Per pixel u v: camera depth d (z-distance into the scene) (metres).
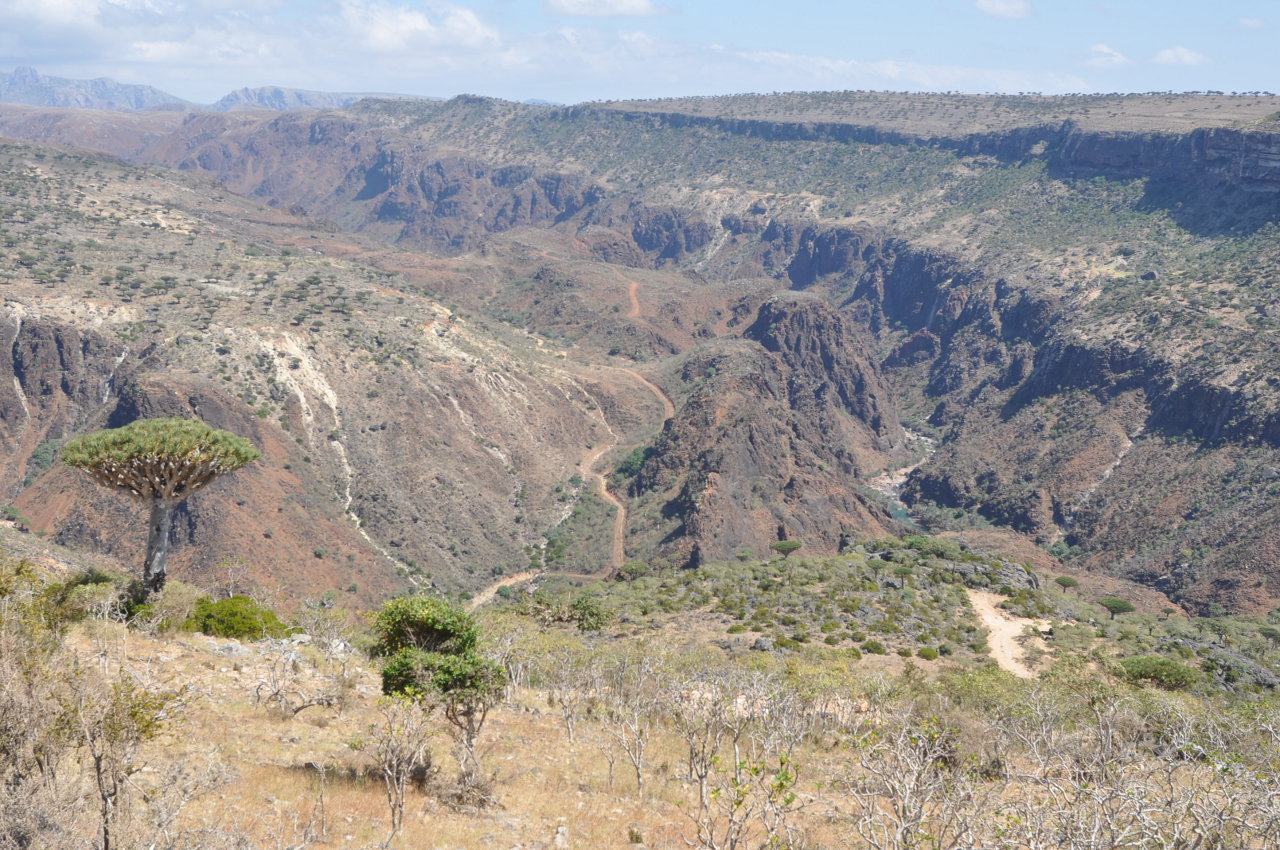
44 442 140.00
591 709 34.22
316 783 19.77
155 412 122.06
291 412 132.25
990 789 16.02
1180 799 15.49
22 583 23.53
